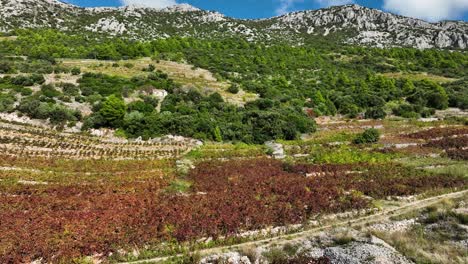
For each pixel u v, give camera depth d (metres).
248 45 125.12
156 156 36.59
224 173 31.05
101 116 44.84
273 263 16.67
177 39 118.19
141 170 31.83
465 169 31.69
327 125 55.28
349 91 76.94
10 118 43.12
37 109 44.22
